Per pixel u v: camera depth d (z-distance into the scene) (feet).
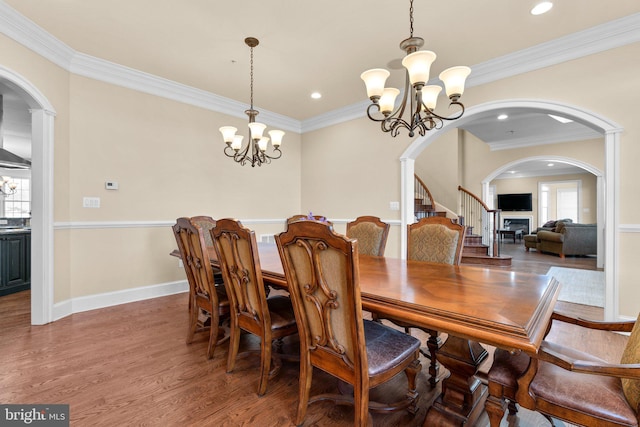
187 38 8.98
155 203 11.95
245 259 5.59
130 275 11.31
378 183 14.15
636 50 8.24
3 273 12.34
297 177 17.56
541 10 7.73
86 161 10.21
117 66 10.61
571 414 3.31
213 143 13.79
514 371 3.91
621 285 8.57
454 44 9.32
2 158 13.21
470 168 24.82
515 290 4.63
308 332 4.64
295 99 13.91
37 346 7.56
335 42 9.18
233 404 5.38
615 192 8.59
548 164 29.84
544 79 9.61
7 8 7.54
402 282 5.14
